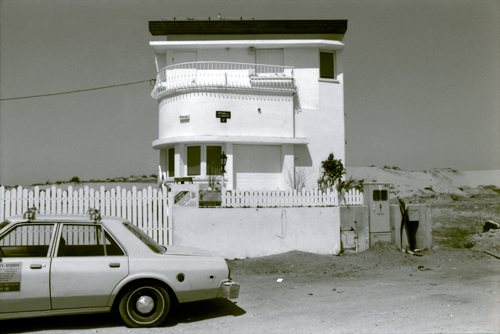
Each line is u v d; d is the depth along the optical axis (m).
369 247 12.87
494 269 10.20
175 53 21.59
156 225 11.42
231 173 20.25
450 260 11.48
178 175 20.38
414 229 13.00
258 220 12.06
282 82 20.88
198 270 6.22
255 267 10.80
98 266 5.80
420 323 5.94
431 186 65.06
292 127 21.12
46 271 5.60
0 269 5.47
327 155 21.78
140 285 5.97
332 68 22.47
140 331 5.78
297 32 22.09
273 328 5.86
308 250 12.38
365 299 7.56
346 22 22.14
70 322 6.29
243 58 21.66
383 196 13.13
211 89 20.20
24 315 5.52
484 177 76.62
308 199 12.77
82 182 44.47
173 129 20.56
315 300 7.61
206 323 6.20
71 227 5.97
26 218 5.88
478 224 20.03
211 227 11.72
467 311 6.51
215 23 21.67
